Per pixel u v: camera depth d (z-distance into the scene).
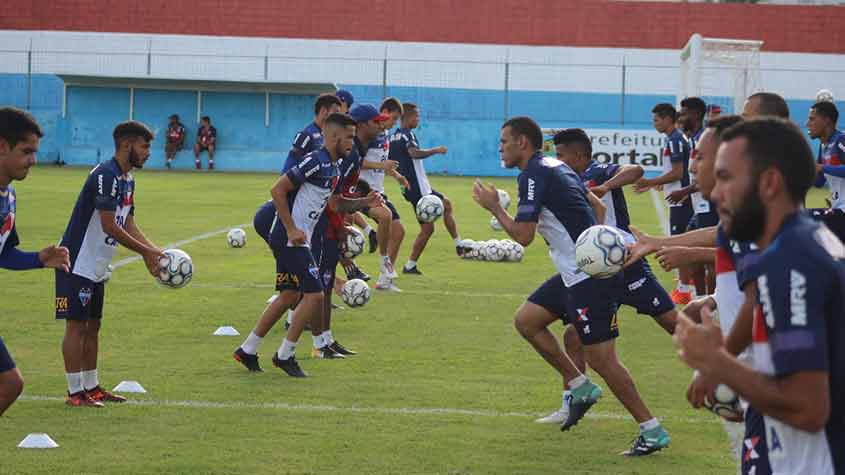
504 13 92.19
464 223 45.19
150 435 13.56
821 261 5.98
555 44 91.94
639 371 17.92
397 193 62.00
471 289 27.30
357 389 16.38
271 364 18.20
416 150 30.73
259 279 28.30
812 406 5.92
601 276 12.68
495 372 17.72
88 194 14.56
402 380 17.06
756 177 6.09
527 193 13.42
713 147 8.97
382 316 23.17
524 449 13.15
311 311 17.23
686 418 14.78
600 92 91.81
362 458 12.63
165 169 84.94
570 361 14.07
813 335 5.91
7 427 13.84
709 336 6.05
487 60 92.25
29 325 21.19
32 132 10.73
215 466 12.23
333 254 18.94
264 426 14.09
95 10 92.44
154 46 92.69
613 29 91.94
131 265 30.14
